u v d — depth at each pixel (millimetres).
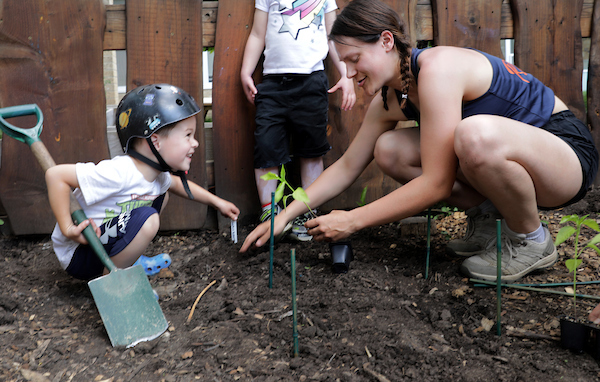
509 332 1580
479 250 2141
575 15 2893
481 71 1828
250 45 2604
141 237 1833
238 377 1402
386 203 1839
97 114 2617
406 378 1383
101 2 2537
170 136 1794
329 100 2811
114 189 1779
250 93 2637
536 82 1983
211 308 1828
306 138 2645
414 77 1814
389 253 2344
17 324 1725
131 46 2586
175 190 2145
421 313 1747
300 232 2541
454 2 2781
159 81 2635
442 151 1729
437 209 2863
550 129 1897
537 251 1937
